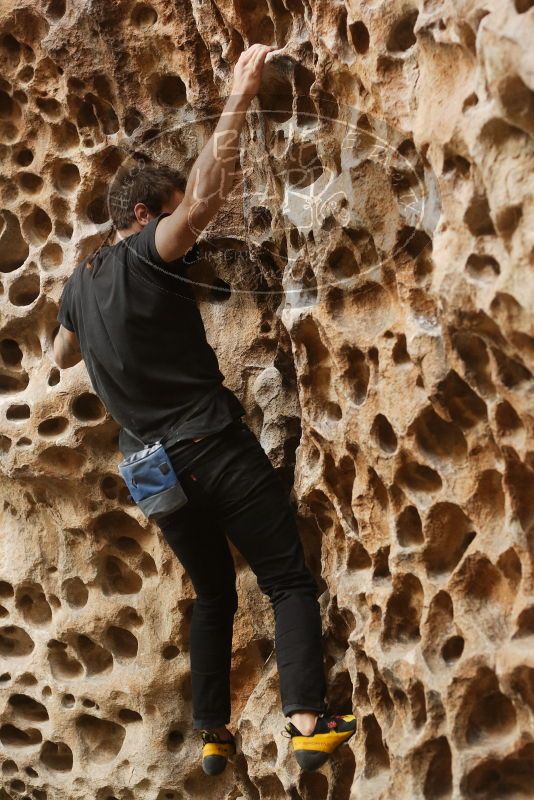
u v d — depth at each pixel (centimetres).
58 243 329
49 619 359
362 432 258
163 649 332
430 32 216
